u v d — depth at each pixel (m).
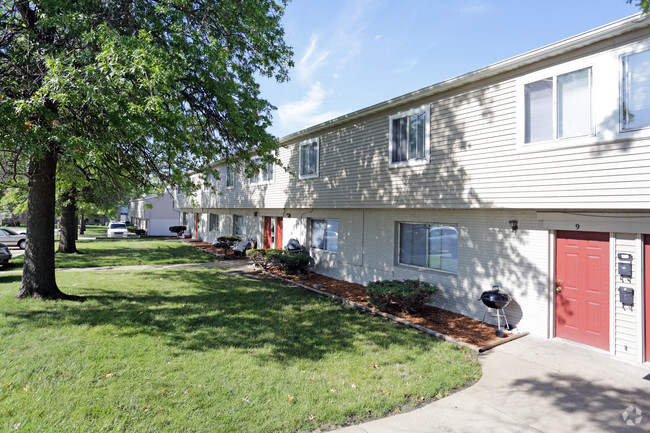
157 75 6.27
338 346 6.28
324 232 13.87
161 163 10.20
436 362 5.68
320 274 13.74
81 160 7.16
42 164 8.72
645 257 5.77
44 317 7.32
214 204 24.72
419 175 8.94
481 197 7.49
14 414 3.83
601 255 6.29
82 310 7.95
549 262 6.90
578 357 5.97
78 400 4.16
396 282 9.02
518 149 6.87
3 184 10.05
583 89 6.04
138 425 3.72
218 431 3.68
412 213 9.95
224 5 8.97
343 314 8.37
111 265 16.08
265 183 16.78
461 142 7.95
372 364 5.53
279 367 5.32
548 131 6.50
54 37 7.86
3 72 7.28
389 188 9.83
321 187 12.71
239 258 18.97
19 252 21.45
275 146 11.19
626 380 5.14
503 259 7.65
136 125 6.54
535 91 6.71
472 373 5.32
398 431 3.84
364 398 4.46
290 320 7.77
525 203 6.75
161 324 7.18
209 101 9.68
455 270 8.88
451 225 9.01
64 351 5.59
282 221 16.77
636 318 5.82
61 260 16.95
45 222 8.99
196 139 10.04
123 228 35.66
